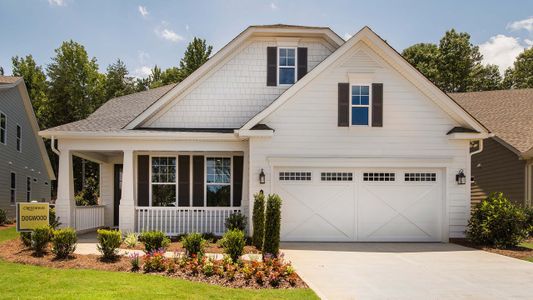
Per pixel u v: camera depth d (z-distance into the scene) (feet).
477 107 83.25
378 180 49.83
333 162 48.83
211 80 54.54
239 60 54.80
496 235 45.39
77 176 163.84
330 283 29.78
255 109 54.49
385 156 49.34
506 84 160.86
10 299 23.32
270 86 54.75
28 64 175.52
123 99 68.54
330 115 49.14
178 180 54.08
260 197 43.21
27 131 93.86
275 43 55.11
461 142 49.80
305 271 33.40
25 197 92.43
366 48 49.44
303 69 55.16
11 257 34.17
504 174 65.77
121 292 24.77
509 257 40.24
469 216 49.47
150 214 50.96
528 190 60.29
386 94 49.65
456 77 149.69
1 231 54.54
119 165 61.46
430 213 49.83
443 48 151.84
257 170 48.39
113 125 52.24
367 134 49.34
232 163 54.39
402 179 49.96
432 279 31.30
